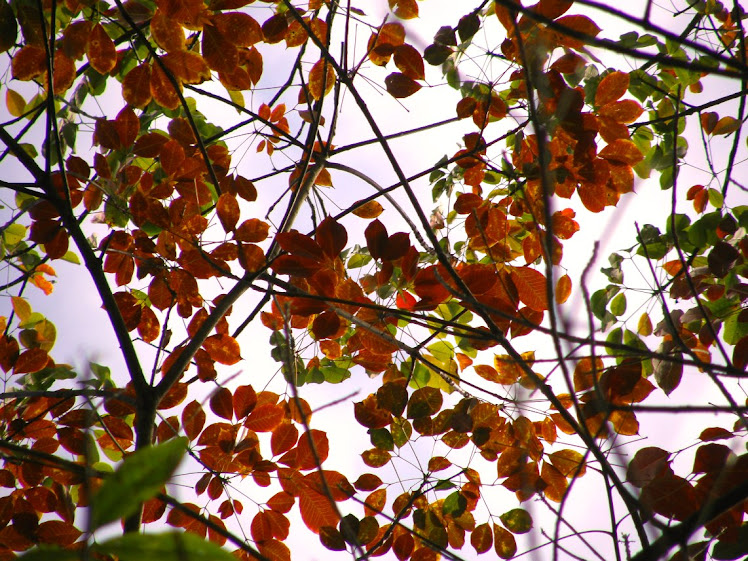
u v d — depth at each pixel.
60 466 2.21
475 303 2.42
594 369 2.23
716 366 2.34
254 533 2.74
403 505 2.78
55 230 2.78
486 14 2.76
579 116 2.69
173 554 0.91
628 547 2.39
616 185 2.78
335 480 2.75
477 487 2.77
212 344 2.80
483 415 2.78
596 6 1.98
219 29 2.66
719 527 2.49
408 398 2.78
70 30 2.65
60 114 2.76
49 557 0.89
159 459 0.93
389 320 2.76
